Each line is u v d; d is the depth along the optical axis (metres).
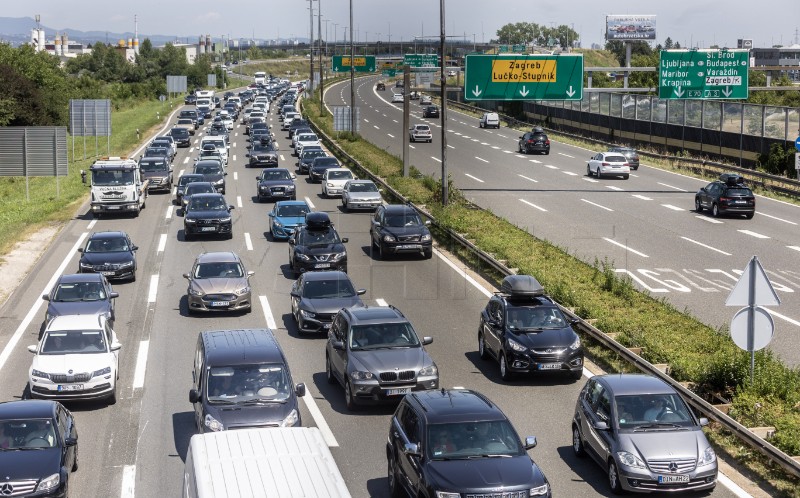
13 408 16.11
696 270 33.47
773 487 15.41
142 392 21.12
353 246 39.38
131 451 17.47
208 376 17.48
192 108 138.00
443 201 45.72
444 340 25.34
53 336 20.88
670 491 14.82
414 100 147.25
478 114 120.38
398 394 19.47
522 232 39.44
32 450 15.21
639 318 25.88
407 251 36.12
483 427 14.50
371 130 97.75
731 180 45.56
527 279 23.20
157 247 39.12
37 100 95.06
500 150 79.50
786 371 20.00
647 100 80.19
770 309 28.39
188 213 40.78
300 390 17.45
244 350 18.20
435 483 13.50
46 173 54.41
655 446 15.08
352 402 19.55
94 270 31.95
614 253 36.38
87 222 45.56
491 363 23.28
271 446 11.48
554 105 102.75
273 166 69.12
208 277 28.56
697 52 57.78
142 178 50.38
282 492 10.21
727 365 19.77
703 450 15.09
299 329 25.81
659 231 41.38
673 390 16.34
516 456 14.14
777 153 59.06
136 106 153.62
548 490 13.68
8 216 47.62
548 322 22.22
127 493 15.47
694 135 71.06
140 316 28.12
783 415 17.88
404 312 28.31
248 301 28.34
